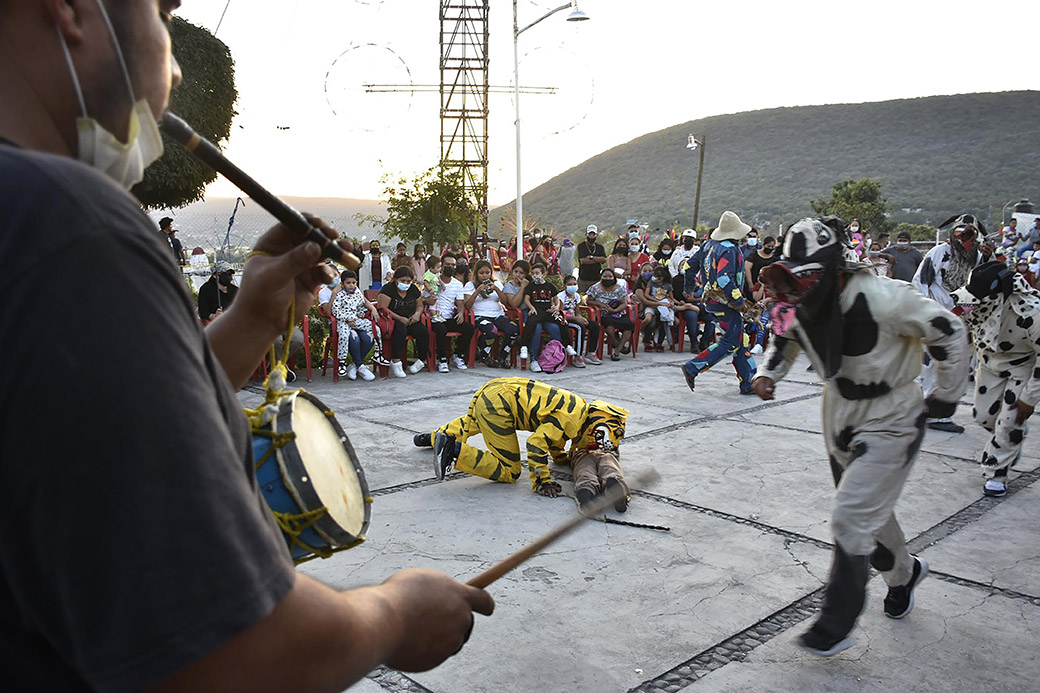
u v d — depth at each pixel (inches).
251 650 27.4
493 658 127.6
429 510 195.3
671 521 188.9
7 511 25.0
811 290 127.8
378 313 390.3
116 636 24.9
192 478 26.1
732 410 313.7
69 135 30.8
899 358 127.6
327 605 30.6
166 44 33.7
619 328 449.1
